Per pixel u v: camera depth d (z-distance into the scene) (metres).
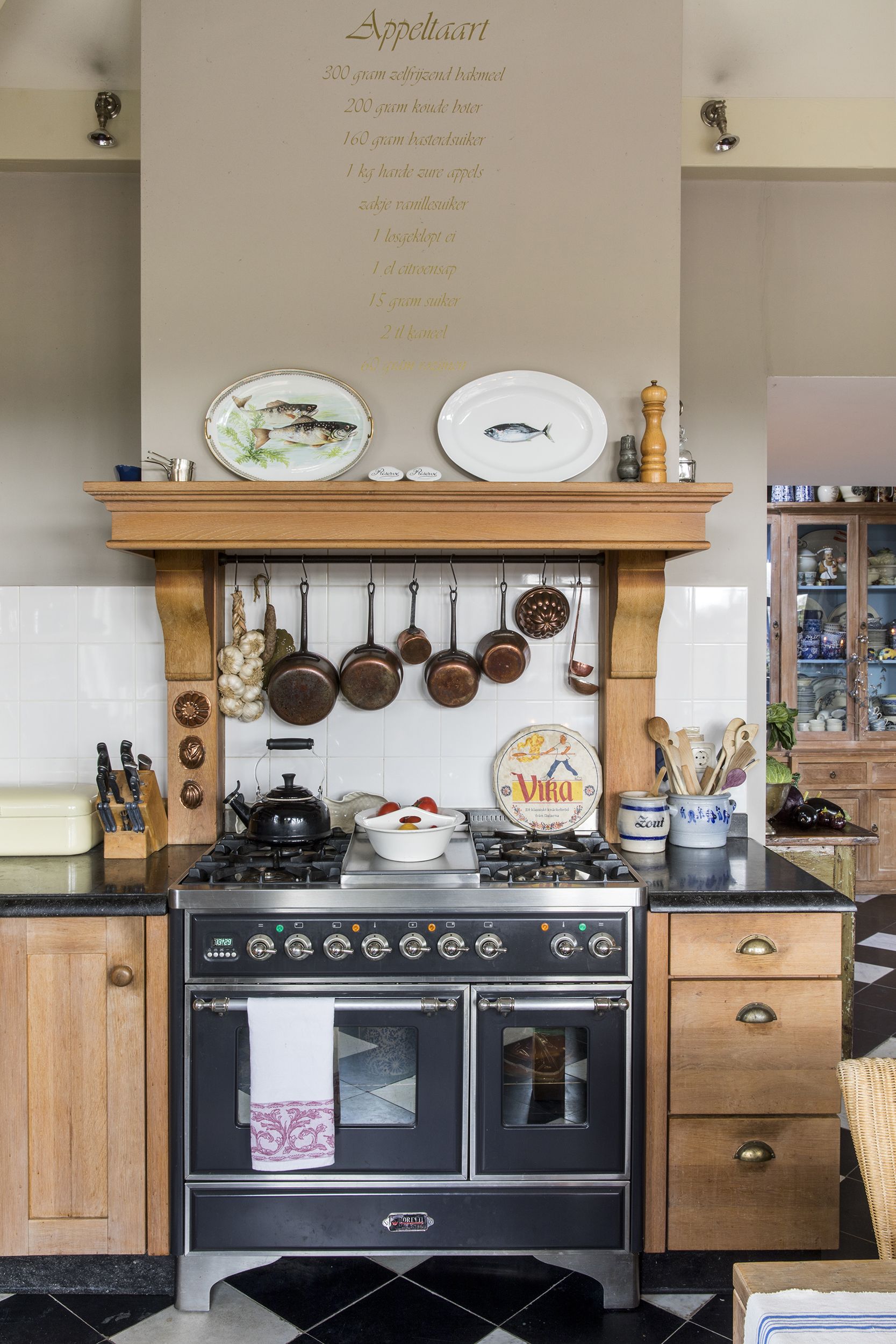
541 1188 1.98
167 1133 1.97
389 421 2.23
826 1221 1.99
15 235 2.65
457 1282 2.07
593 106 2.22
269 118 2.21
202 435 2.21
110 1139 1.96
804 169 2.65
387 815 2.23
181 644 2.38
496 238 2.23
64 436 2.65
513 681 2.47
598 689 2.51
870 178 2.72
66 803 2.32
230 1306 1.98
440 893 1.96
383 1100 1.99
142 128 2.20
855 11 2.39
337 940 1.94
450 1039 1.97
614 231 2.23
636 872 2.16
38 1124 1.96
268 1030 1.92
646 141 2.22
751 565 2.73
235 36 2.20
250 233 2.21
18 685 2.58
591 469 2.24
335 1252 1.97
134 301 2.65
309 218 2.22
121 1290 2.02
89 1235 1.97
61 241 2.65
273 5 2.20
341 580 2.55
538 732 2.49
